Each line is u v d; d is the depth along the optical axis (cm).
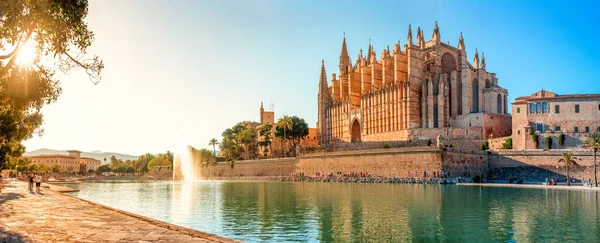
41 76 2800
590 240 3033
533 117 10931
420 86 14450
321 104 18562
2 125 4566
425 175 9994
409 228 3528
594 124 10362
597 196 5978
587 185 8131
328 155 12438
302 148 14100
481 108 13725
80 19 2469
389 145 13275
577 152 9244
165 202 5822
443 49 14912
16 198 4462
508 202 5244
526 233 3294
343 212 4466
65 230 2148
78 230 2153
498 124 12938
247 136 18762
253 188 8975
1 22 2114
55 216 2780
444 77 14200
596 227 3503
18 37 2200
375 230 3441
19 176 17200
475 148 11975
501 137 12238
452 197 5966
